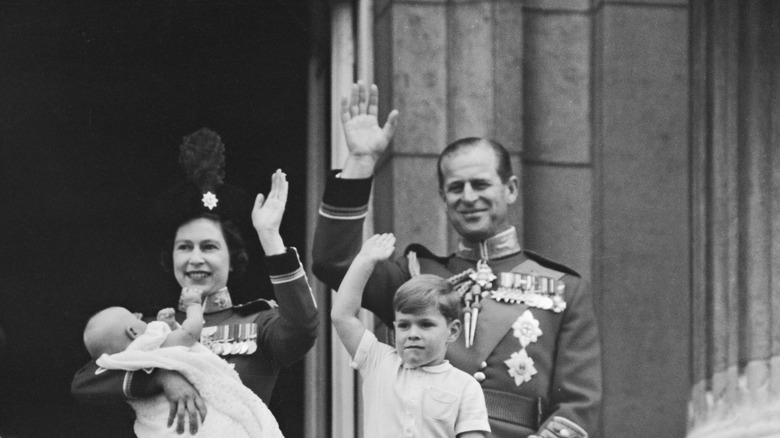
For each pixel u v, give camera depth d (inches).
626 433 633.0
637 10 657.6
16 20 721.6
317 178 684.1
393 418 497.4
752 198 642.2
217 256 536.1
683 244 647.8
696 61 656.4
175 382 493.7
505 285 555.5
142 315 536.1
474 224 559.5
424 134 642.8
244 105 703.1
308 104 689.6
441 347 502.0
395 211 636.1
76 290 729.6
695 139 652.7
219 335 525.7
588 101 657.6
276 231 518.0
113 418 717.3
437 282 505.0
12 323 729.0
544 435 534.3
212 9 710.5
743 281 639.8
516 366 543.5
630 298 642.2
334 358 657.6
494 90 644.7
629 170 649.6
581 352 549.3
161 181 726.5
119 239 727.1
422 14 649.6
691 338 642.2
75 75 727.1
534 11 660.1
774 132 645.3
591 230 649.6
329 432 659.4
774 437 617.6
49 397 723.4
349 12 676.1
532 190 650.2
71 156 731.4
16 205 737.0
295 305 514.6
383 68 656.4
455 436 496.4
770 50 649.0
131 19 721.0
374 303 552.7
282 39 698.8
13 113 728.3
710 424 630.5
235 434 493.0
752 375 632.4
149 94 724.0
